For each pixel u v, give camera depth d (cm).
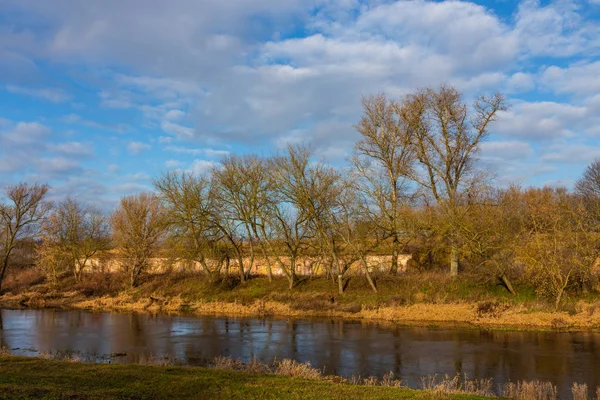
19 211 5481
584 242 3103
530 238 3244
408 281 3753
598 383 1662
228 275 4588
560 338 2469
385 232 3900
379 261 4197
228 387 1262
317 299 3791
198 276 4712
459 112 3578
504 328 2791
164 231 4597
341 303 3666
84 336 2731
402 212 3775
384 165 3878
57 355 2159
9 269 6134
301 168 3994
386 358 2094
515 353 2142
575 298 3108
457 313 3153
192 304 4088
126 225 4994
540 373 1803
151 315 3675
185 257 4509
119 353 2253
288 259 4609
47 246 5441
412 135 3759
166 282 4691
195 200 4347
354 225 3888
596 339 2433
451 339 2500
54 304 4516
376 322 3156
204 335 2733
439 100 3616
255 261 4778
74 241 5478
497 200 3581
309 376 1609
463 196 3541
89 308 4188
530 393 1441
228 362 1875
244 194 4306
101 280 5128
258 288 4222
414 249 4134
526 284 3378
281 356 2162
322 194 3938
